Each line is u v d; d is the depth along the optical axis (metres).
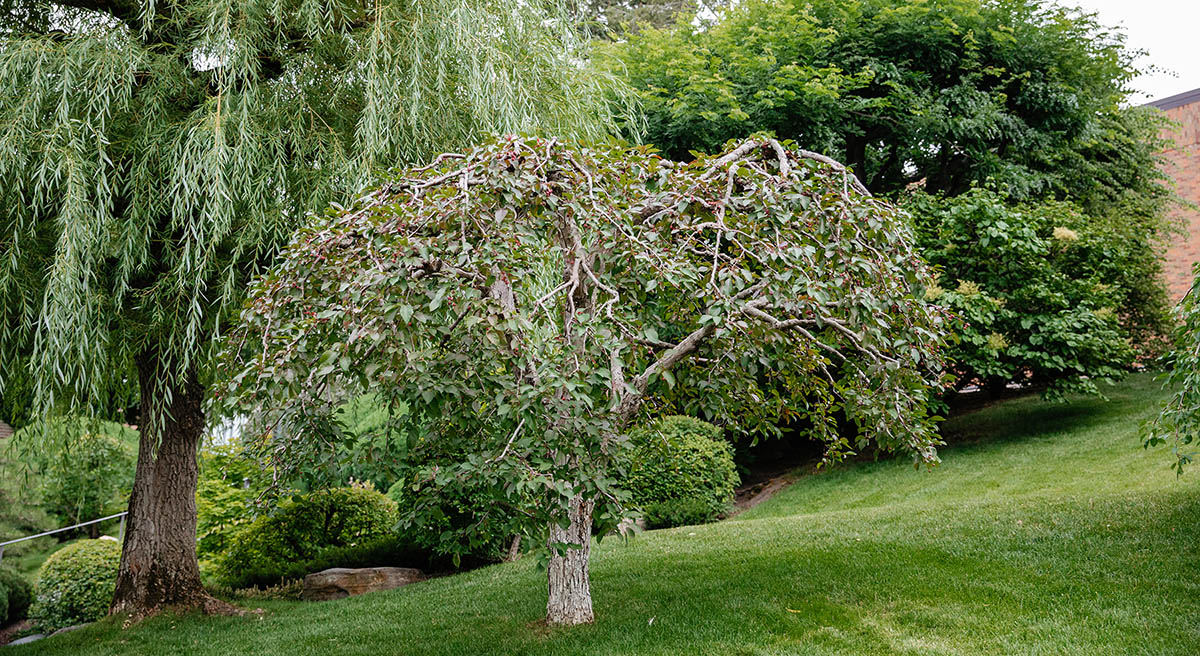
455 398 3.18
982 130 9.43
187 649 4.93
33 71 4.08
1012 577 4.34
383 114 4.64
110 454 9.86
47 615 6.80
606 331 3.20
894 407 4.16
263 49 4.79
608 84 6.17
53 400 3.98
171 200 4.42
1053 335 7.99
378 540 7.85
